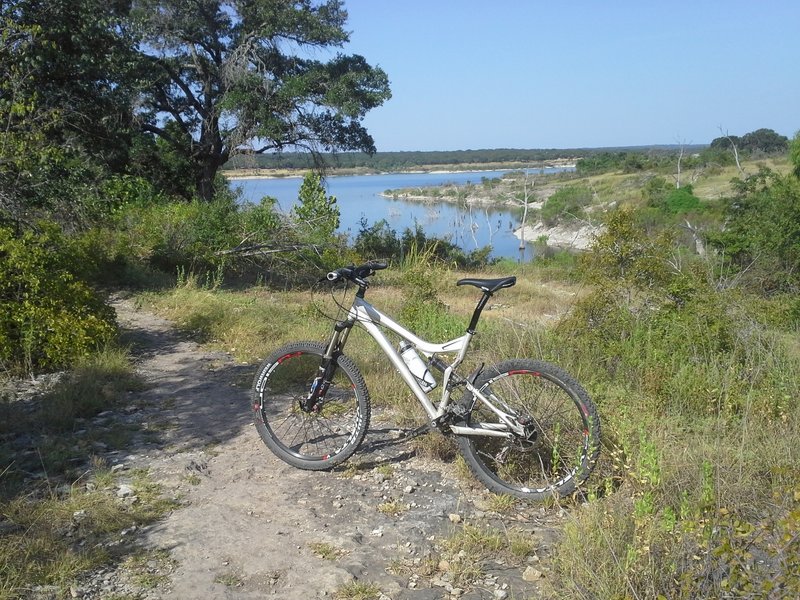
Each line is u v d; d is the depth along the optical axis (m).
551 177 91.06
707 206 40.00
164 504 3.97
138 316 9.94
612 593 2.85
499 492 4.01
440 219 57.75
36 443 4.80
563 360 6.29
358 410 4.43
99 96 14.89
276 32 26.88
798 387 5.47
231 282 16.12
